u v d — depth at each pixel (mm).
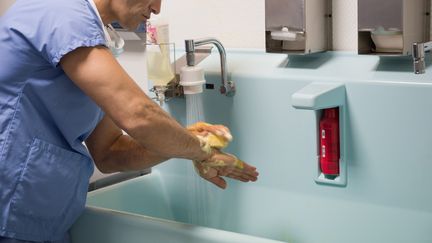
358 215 1328
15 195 1164
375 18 1258
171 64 1523
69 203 1254
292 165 1412
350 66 1351
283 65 1437
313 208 1396
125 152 1377
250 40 1590
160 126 1100
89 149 1422
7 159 1148
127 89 1079
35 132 1170
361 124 1282
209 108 1521
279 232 1461
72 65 1089
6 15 1183
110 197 1519
